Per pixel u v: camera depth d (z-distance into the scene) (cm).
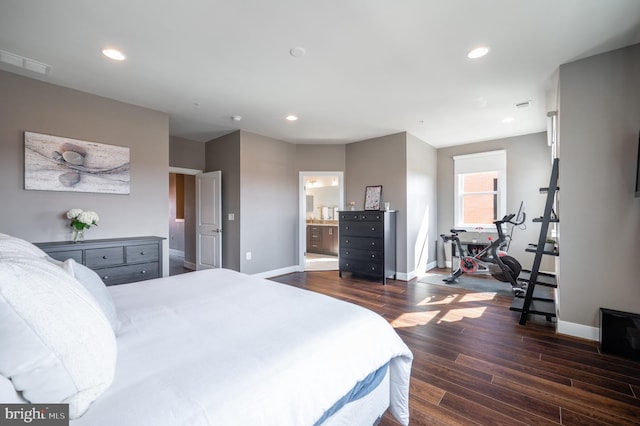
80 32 203
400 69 259
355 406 120
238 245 453
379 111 367
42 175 272
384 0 174
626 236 229
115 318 114
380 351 127
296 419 85
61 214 283
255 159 470
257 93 310
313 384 94
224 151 478
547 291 379
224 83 286
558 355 221
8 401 63
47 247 249
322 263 619
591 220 241
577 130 246
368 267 459
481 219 532
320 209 815
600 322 233
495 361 214
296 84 289
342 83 288
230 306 146
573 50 230
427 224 536
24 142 263
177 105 342
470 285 432
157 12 183
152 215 347
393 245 475
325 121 408
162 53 231
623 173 229
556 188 269
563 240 254
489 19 193
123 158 324
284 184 517
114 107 320
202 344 105
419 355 224
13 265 73
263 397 80
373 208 494
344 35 210
